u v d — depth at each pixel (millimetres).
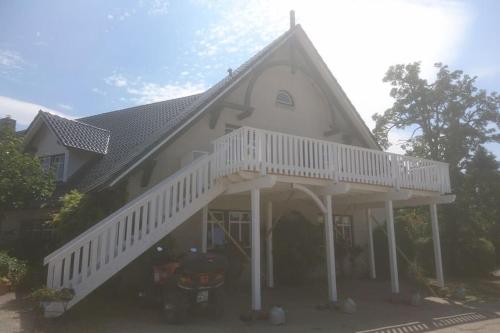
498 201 19297
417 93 21438
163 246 9984
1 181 12695
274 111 16109
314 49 16047
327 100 16953
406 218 19062
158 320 8570
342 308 10461
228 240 13836
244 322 8852
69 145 14680
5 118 19438
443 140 20750
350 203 14617
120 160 13500
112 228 8930
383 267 17297
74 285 8344
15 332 7168
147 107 19766
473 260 18953
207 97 14180
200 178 10664
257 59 14414
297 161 10734
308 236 14734
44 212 14516
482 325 9516
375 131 23000
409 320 9852
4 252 11859
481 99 20656
